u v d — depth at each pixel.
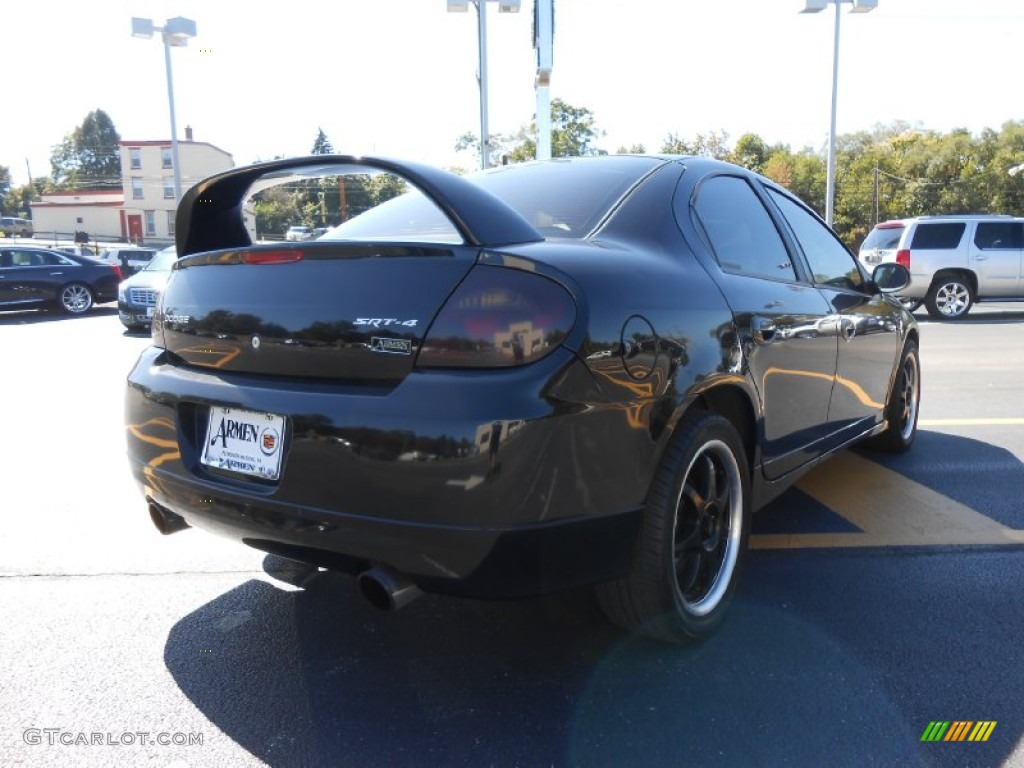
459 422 1.99
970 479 4.46
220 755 2.14
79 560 3.45
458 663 2.60
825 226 4.02
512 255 2.12
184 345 2.62
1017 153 60.41
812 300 3.38
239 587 3.18
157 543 3.64
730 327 2.66
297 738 2.21
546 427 2.02
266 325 2.35
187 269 2.69
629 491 2.26
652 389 2.29
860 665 2.55
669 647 2.66
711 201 3.07
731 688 2.43
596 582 2.25
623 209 2.72
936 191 61.59
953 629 2.78
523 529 2.03
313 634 2.80
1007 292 14.60
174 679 2.51
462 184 2.33
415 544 2.05
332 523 2.14
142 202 63.06
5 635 2.79
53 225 67.50
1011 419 5.96
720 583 2.76
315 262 2.32
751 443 2.92
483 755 2.13
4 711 2.34
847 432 3.89
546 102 13.16
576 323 2.11
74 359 9.71
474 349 2.05
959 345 10.46
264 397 2.28
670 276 2.52
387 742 2.19
